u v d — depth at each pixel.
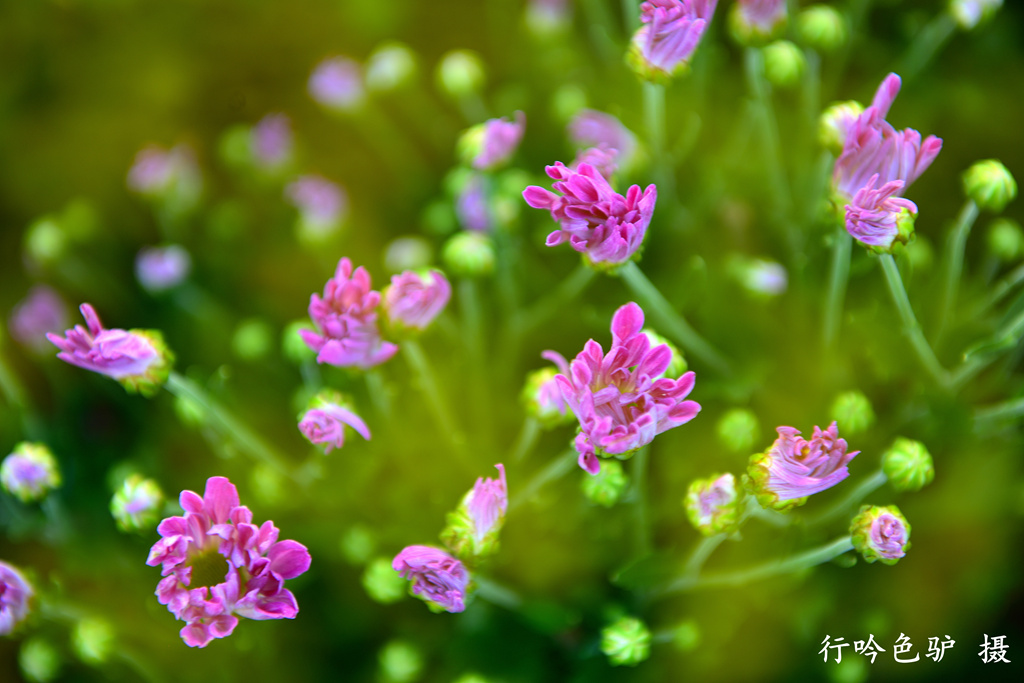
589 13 0.64
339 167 0.67
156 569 0.60
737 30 0.56
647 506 0.57
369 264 0.64
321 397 0.56
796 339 0.58
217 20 0.68
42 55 0.67
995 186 0.54
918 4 0.63
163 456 0.62
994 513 0.57
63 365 0.64
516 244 0.60
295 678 0.59
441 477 0.58
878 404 0.58
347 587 0.59
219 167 0.68
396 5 0.67
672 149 0.62
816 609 0.57
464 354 0.59
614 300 0.59
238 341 0.62
